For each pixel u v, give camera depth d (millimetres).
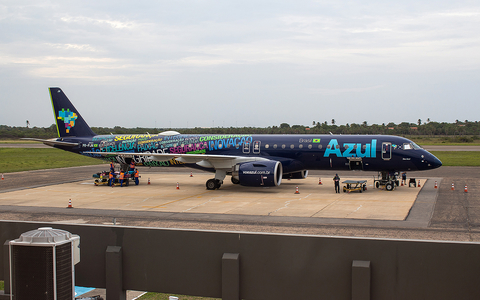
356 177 46562
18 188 38375
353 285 9820
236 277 10539
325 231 20719
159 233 11219
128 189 37594
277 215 24844
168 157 37969
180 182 42906
